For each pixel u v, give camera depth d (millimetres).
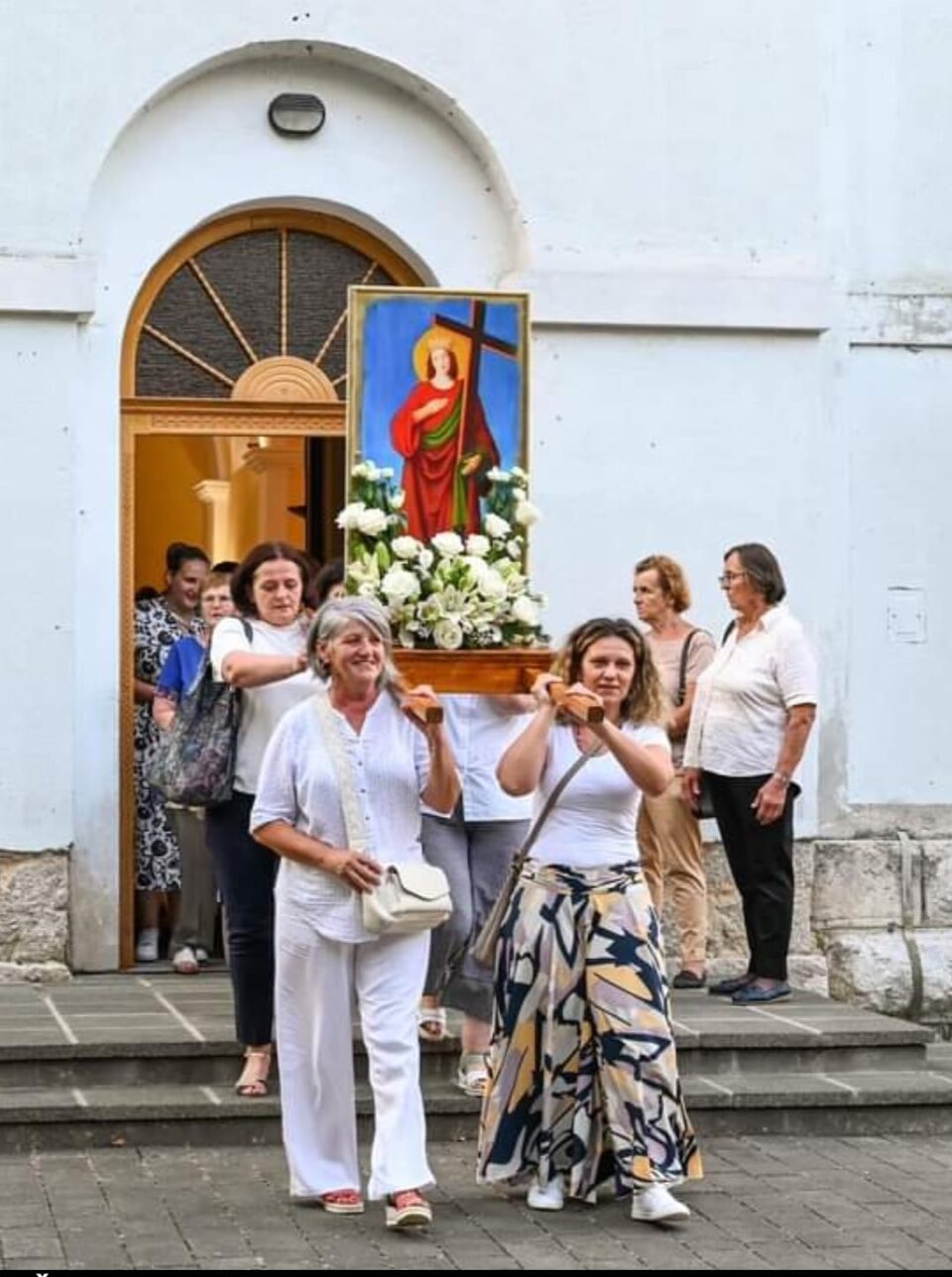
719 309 10547
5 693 9977
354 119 10477
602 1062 7238
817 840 10711
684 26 10594
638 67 10555
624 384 10523
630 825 7422
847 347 10773
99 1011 9141
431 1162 7992
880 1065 9008
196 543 11141
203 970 10195
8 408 10008
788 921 9688
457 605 8086
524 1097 7387
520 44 10461
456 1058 8562
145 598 10625
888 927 10758
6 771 9977
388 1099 7031
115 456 10180
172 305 10414
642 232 10555
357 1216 7188
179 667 9820
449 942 8164
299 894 7117
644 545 10539
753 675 9562
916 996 10688
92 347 10164
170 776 8062
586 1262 6703
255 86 10383
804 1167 8016
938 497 10859
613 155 10531
